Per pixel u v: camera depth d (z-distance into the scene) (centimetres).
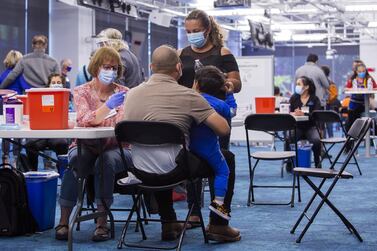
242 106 922
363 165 799
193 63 392
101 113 345
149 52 1681
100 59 360
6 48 1194
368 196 540
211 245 352
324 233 386
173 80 332
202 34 386
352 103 929
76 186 366
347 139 403
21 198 377
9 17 1202
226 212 346
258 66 988
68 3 1284
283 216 445
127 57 483
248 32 2136
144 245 348
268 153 511
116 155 361
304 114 691
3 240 368
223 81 354
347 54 2447
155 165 323
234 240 361
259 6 1598
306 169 372
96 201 367
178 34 1859
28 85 664
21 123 348
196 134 333
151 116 323
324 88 905
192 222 365
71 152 366
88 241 365
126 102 335
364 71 938
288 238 372
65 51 1372
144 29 1652
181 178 326
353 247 349
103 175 357
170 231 364
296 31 2239
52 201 404
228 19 1898
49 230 397
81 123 350
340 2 1647
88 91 371
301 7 1716
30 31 1275
